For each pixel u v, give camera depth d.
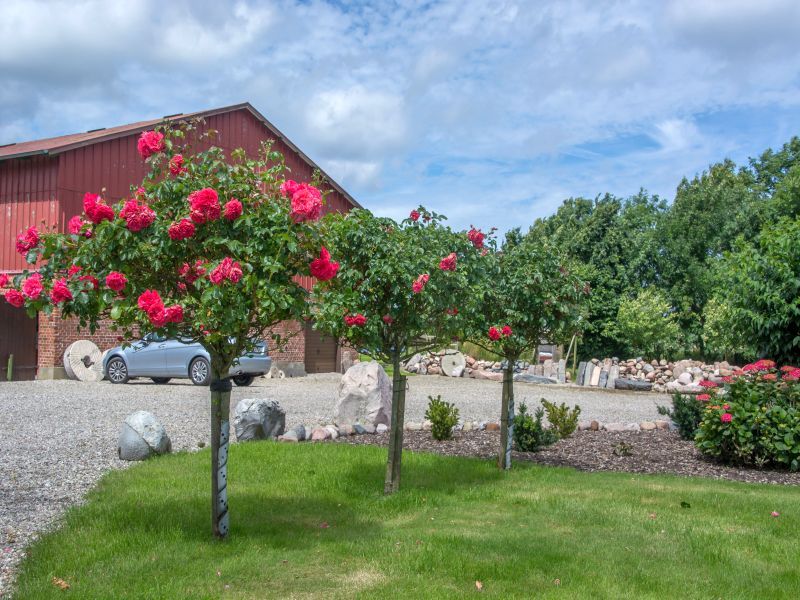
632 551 4.70
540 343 7.60
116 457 7.75
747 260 9.71
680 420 9.82
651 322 26.80
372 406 10.24
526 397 17.00
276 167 4.75
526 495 6.23
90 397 13.85
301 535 5.00
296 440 8.87
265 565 4.33
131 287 4.27
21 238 4.35
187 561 4.38
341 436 9.46
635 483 6.82
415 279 5.56
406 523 5.41
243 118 21.25
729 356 28.23
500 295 7.04
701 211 32.06
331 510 5.73
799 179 28.59
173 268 4.44
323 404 13.84
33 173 17.59
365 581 4.11
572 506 5.84
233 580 4.09
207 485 6.35
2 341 18.39
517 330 7.06
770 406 7.92
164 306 4.05
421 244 5.90
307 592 3.94
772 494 6.41
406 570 4.28
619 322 27.73
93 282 4.22
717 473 7.57
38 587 3.87
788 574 4.34
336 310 5.58
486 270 6.86
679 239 30.84
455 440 9.36
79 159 17.53
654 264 30.95
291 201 4.44
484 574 4.22
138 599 3.76
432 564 4.37
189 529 5.03
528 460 8.15
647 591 4.02
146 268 4.44
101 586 3.92
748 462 7.89
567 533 5.12
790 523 5.41
